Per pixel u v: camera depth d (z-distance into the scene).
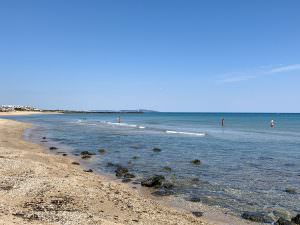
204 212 15.70
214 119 154.75
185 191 19.33
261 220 14.63
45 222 11.12
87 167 26.30
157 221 13.38
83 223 11.30
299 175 23.80
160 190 19.38
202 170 25.52
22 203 13.69
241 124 103.62
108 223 11.69
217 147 40.00
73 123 98.88
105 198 15.84
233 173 24.44
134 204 15.59
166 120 138.88
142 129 72.44
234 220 14.70
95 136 53.47
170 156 32.47
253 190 19.64
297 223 14.34
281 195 18.61
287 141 47.72
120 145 41.19
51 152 34.16
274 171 25.22
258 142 46.16
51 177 18.70
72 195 15.50
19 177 17.97
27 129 66.19
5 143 38.31
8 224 10.25
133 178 22.50
